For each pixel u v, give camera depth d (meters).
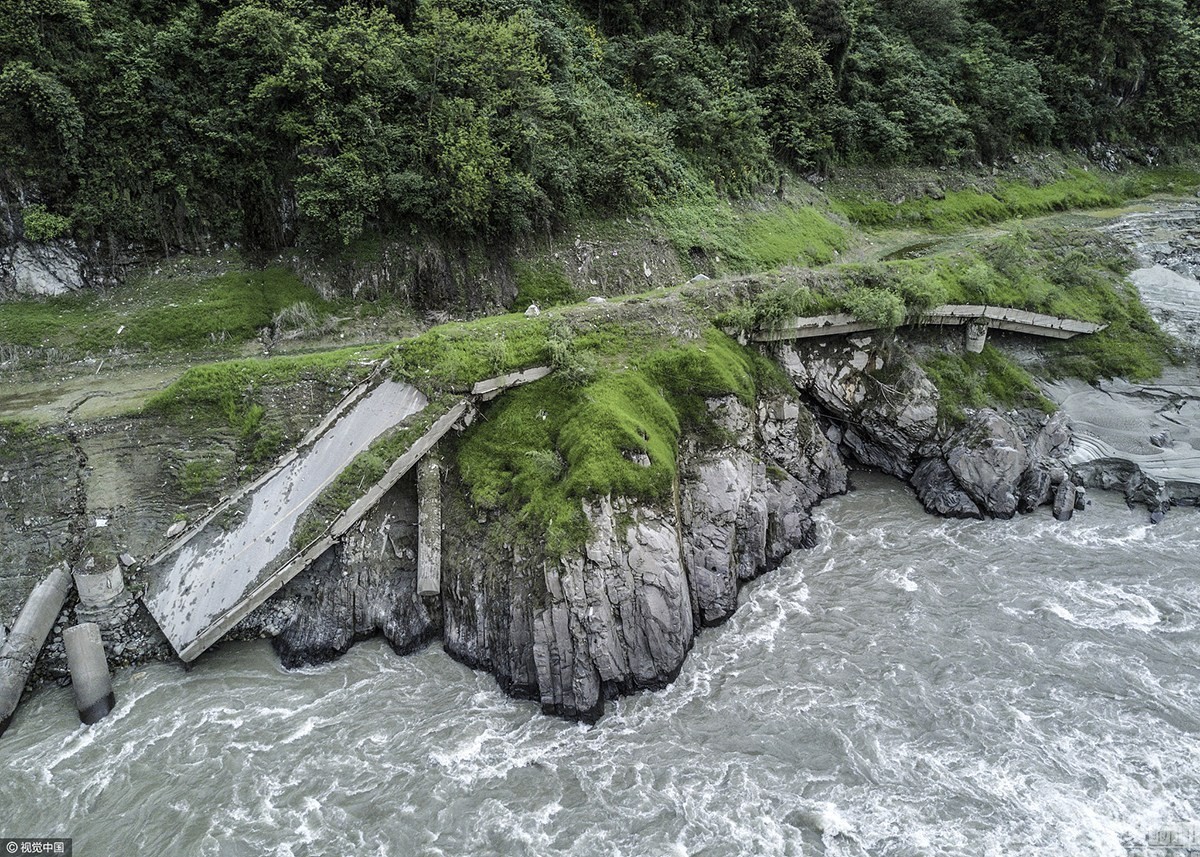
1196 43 66.31
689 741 22.80
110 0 33.97
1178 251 47.00
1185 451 36.34
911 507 35.28
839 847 19.48
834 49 57.97
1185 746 22.33
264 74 34.41
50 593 24.69
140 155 33.59
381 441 27.20
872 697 24.27
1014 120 62.09
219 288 33.84
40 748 22.39
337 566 26.64
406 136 36.12
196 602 25.23
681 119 49.06
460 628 25.83
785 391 34.22
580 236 41.50
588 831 20.00
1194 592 29.16
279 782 21.44
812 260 48.38
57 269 32.47
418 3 39.19
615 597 24.30
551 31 43.72
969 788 21.08
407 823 20.27
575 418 27.66
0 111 30.78
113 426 27.39
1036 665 25.56
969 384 37.16
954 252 42.06
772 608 28.52
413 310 36.00
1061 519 34.12
